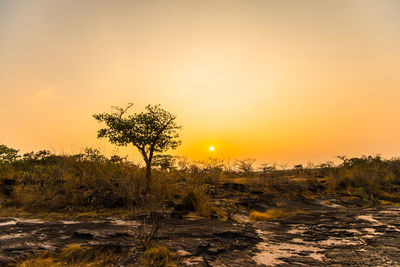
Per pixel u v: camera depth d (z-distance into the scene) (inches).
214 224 358.3
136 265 202.4
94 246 231.0
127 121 509.4
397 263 227.5
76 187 441.7
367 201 673.0
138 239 247.9
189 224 343.3
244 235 318.0
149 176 477.7
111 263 204.2
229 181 740.0
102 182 453.4
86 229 283.7
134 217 346.9
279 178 787.4
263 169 858.8
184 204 422.9
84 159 524.1
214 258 231.6
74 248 219.6
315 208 584.7
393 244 287.4
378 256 246.4
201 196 450.0
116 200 411.5
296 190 730.2
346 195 738.8
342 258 240.5
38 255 210.5
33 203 397.4
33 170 492.7
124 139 498.0
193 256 231.6
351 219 443.8
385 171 1003.3
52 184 438.6
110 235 262.8
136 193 413.4
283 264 223.9
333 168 1040.2
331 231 356.5
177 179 590.2
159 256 214.8
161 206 395.5
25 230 282.7
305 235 335.0
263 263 225.8
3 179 466.0
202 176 592.7
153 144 496.4
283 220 442.0
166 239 269.0
